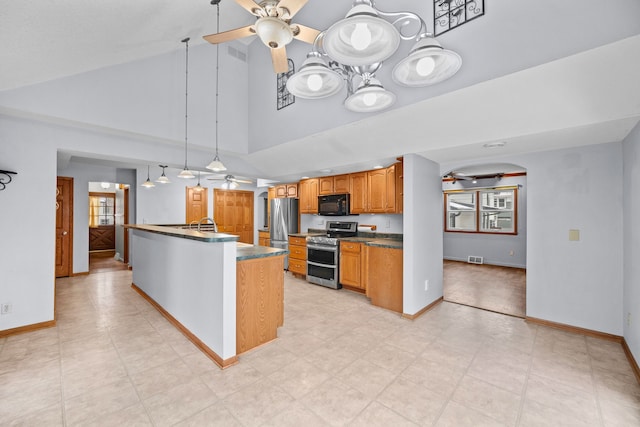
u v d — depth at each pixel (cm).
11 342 260
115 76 309
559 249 298
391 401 184
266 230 694
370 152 349
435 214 376
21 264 279
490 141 269
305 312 348
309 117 339
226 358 223
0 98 243
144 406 177
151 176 595
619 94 185
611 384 202
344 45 115
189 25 278
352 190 469
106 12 191
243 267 244
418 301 336
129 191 622
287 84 143
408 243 327
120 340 267
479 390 196
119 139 338
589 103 198
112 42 242
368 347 257
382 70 257
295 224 586
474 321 320
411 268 324
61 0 162
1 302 270
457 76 213
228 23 310
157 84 342
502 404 181
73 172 538
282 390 195
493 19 194
